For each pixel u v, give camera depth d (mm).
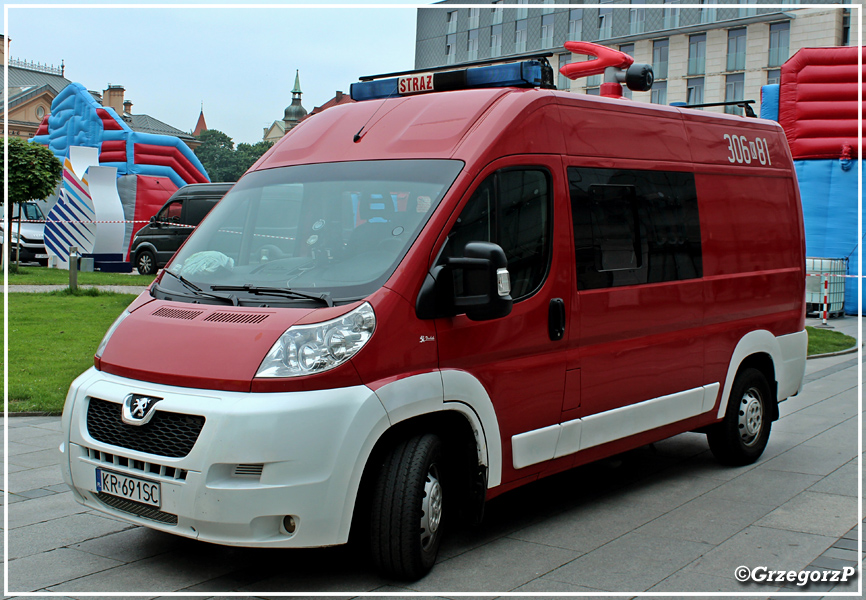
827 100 21422
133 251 23234
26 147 21797
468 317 4398
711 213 6254
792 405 9250
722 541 4887
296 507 3744
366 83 5809
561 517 5336
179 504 3805
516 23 62031
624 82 6840
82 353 10539
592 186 5250
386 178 4609
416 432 4246
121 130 27734
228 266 4656
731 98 54344
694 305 5996
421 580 4230
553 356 4895
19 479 5863
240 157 136750
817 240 21891
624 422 5422
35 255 26062
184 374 3941
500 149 4664
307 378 3812
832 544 4844
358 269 4250
